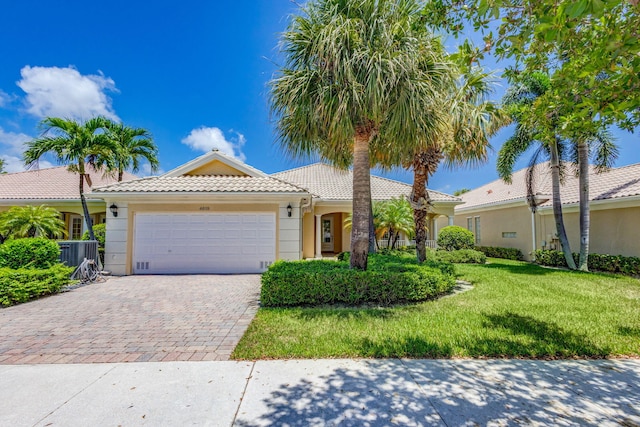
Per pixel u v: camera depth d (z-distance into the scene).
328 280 7.12
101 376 3.86
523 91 13.16
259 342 4.89
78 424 2.90
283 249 12.23
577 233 14.77
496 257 19.69
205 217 12.19
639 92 3.73
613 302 7.49
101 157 12.81
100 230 15.91
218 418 3.00
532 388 3.56
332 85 6.77
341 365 4.14
